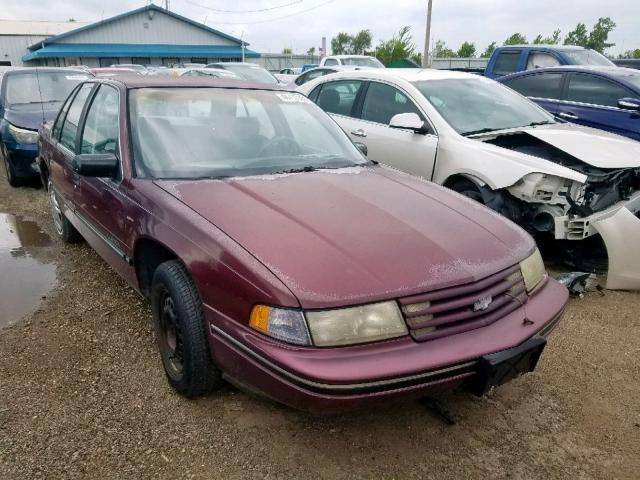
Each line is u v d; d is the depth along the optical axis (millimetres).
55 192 5000
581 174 4328
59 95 8172
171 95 3598
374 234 2502
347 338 2113
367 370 2066
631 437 2707
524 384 3129
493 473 2438
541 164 4457
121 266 3416
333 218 2625
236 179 3102
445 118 5258
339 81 6543
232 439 2574
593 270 4770
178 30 38594
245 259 2285
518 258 2641
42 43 36375
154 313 2949
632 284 4344
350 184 3145
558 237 4418
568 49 9336
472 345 2266
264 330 2164
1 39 44594
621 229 4285
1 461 2389
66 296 4062
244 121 3629
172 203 2771
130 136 3295
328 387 2041
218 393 2895
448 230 2664
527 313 2537
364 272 2234
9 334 3492
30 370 3084
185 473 2365
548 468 2482
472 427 2736
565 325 3867
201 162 3238
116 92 3645
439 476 2406
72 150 4277
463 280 2322
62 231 5160
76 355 3256
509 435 2689
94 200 3639
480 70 13344
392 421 2756
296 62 40250
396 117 5320
